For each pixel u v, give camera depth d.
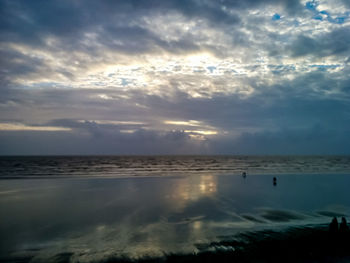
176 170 48.81
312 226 11.29
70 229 11.09
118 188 23.31
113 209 14.93
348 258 7.87
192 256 8.02
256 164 72.12
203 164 72.50
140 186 24.64
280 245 8.91
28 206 15.67
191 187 24.02
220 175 36.97
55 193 20.53
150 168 54.50
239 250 8.50
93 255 8.19
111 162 80.25
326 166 61.88
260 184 26.22
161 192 21.06
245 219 12.70
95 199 17.98
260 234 10.15
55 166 57.72
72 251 8.55
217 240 9.51
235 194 20.20
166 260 7.74
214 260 7.71
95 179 31.28
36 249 8.75
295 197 18.97
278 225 11.54
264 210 14.68
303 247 8.73
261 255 8.06
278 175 36.47
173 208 15.21
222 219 12.72
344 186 24.70
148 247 8.87
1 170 45.62
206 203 16.69
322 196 19.38
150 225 11.68
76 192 21.00
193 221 12.38
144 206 15.74
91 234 10.39
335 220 9.40
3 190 22.27
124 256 8.09
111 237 10.00
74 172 42.91
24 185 25.47
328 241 9.25
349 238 9.05
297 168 54.22
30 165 60.12
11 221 12.33
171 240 9.57
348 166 62.12
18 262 7.70
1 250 8.63
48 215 13.49
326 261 7.66
